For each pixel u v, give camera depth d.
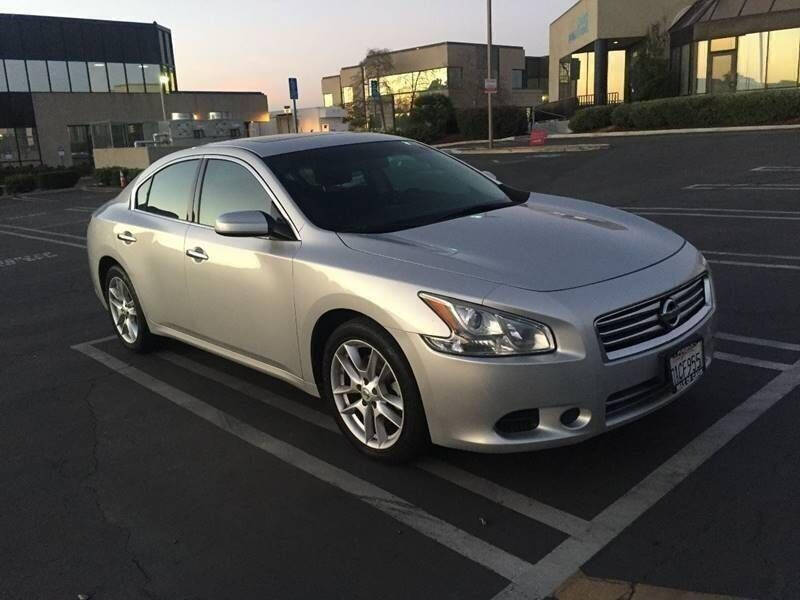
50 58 42.31
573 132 30.84
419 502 3.21
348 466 3.59
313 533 3.04
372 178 4.26
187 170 4.70
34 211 21.89
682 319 3.26
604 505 3.06
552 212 4.02
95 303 7.66
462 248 3.37
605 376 2.94
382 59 53.56
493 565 2.73
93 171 38.62
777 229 8.55
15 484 3.65
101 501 3.43
